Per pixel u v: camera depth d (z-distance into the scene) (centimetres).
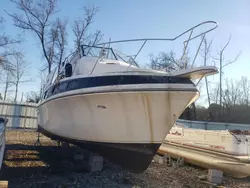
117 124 561
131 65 612
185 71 510
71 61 740
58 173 623
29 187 509
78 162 733
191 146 867
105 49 711
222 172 691
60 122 684
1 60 2259
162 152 1016
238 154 720
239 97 3378
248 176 731
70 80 622
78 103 593
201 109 3105
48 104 736
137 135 557
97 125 582
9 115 1805
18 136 1320
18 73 2939
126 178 632
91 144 628
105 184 566
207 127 1959
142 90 513
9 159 738
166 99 521
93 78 566
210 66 491
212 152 786
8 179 554
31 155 807
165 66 621
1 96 2898
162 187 593
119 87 525
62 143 939
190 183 650
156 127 548
